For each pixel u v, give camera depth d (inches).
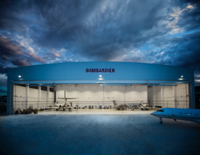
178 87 1268.5
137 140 417.7
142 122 714.8
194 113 577.3
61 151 334.6
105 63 1123.9
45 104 1466.5
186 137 449.7
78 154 317.1
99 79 1107.9
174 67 1143.0
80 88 1620.3
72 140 418.0
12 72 1115.3
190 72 1150.3
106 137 447.5
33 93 1286.9
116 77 1113.4
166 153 322.3
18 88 1149.1
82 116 949.2
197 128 583.2
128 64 1127.6
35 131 528.7
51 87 1588.3
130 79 1114.7
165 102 1438.2
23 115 1015.0
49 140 418.6
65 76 1112.2
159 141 408.2
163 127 598.5
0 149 349.1
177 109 629.9
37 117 908.0
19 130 546.3
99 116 945.5
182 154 317.1
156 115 681.0
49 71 1119.0
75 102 1600.6
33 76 1114.7
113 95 1599.4
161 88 1482.5
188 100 1141.7
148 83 1119.6
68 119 814.5
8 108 1071.0
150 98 1712.6
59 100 1615.4
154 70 1131.3
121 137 447.5
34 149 347.9
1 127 601.0
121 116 943.0
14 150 342.3
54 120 780.0
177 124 671.1
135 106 1476.4
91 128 575.5
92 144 382.6
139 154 316.8
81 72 1115.9
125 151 334.0
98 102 1594.5
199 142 399.5
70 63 1122.7
